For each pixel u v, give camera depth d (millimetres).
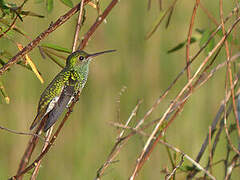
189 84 6605
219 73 14164
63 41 13828
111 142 13000
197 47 15312
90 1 7027
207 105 13633
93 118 13391
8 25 6629
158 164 12086
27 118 12969
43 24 13289
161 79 14805
